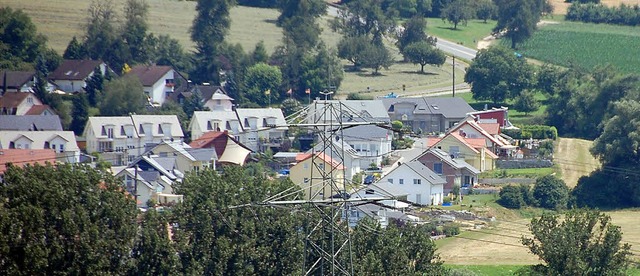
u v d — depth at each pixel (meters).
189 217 147.62
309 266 146.62
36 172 142.38
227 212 148.00
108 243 139.75
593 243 165.12
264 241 148.75
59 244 136.88
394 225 160.50
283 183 154.75
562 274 161.62
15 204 138.00
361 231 152.50
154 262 141.25
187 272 142.50
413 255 155.12
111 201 142.62
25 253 133.88
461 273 167.38
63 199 139.38
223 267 144.75
